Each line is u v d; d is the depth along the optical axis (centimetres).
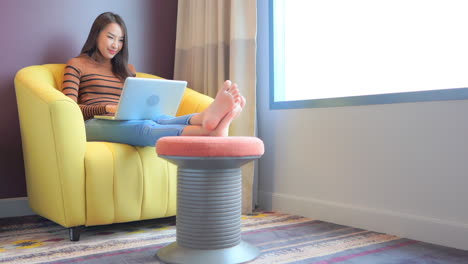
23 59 244
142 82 175
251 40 240
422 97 178
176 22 301
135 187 187
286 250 164
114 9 274
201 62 270
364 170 201
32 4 246
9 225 212
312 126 226
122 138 191
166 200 196
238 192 156
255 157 152
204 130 160
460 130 167
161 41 294
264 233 192
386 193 192
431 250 164
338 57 226
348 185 208
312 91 241
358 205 203
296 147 236
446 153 171
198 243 148
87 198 177
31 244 173
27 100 193
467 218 165
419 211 180
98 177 179
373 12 208
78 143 175
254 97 239
